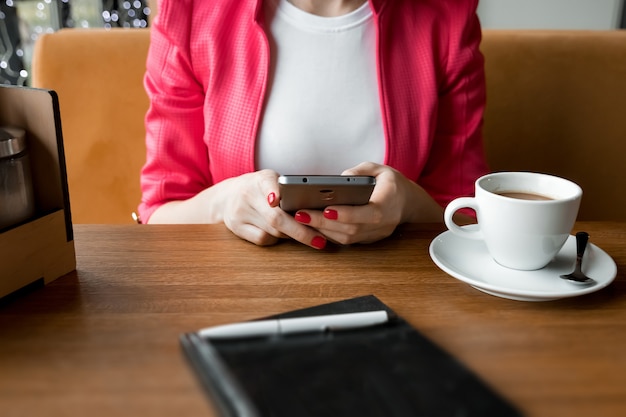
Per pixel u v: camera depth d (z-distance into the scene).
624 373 0.48
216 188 0.94
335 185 0.67
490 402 0.43
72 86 1.39
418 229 0.80
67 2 2.51
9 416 0.43
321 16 1.06
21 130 0.61
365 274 0.66
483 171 1.13
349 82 1.05
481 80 1.12
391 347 0.50
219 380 0.45
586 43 1.40
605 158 1.44
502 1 2.75
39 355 0.50
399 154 1.05
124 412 0.43
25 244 0.60
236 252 0.72
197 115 1.07
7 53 2.50
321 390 0.44
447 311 0.58
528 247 0.63
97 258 0.70
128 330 0.54
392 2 1.07
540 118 1.43
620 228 0.80
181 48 1.04
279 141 1.04
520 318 0.57
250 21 1.04
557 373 0.48
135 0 2.54
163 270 0.67
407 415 0.42
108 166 1.43
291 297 0.61
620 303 0.60
